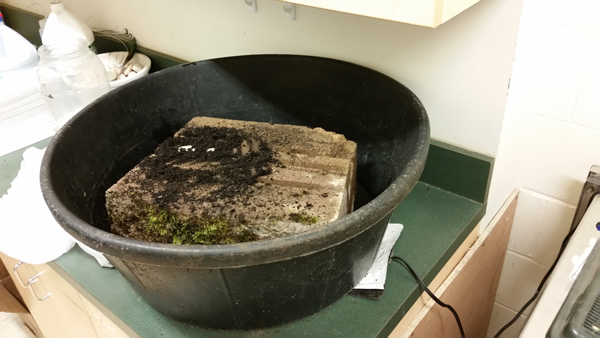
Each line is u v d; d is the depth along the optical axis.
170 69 0.87
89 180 0.73
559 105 0.84
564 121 0.85
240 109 0.95
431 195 0.86
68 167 0.68
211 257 0.46
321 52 0.90
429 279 0.72
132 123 0.83
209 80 0.91
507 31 0.68
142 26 1.19
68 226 0.51
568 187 0.92
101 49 1.32
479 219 0.83
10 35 1.24
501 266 1.10
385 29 0.79
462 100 0.78
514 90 0.75
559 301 0.64
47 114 1.12
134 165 0.85
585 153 0.86
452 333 0.93
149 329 0.66
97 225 0.71
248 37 0.99
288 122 0.95
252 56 0.89
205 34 1.06
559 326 0.53
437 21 0.47
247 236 0.64
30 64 1.24
